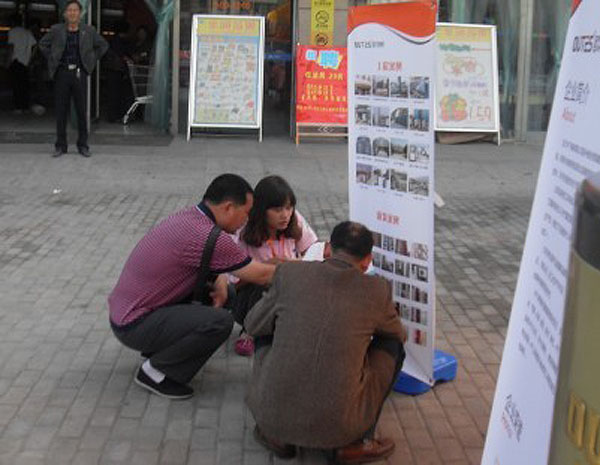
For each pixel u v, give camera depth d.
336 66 11.85
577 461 1.26
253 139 12.20
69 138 11.77
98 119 13.18
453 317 5.62
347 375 3.39
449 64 12.18
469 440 3.90
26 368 4.55
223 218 4.09
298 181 9.81
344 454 3.61
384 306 3.52
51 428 3.88
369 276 3.54
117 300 4.23
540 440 1.84
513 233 7.95
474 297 6.05
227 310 4.41
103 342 4.96
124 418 4.00
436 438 3.91
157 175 9.79
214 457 3.68
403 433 3.95
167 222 4.14
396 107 3.97
